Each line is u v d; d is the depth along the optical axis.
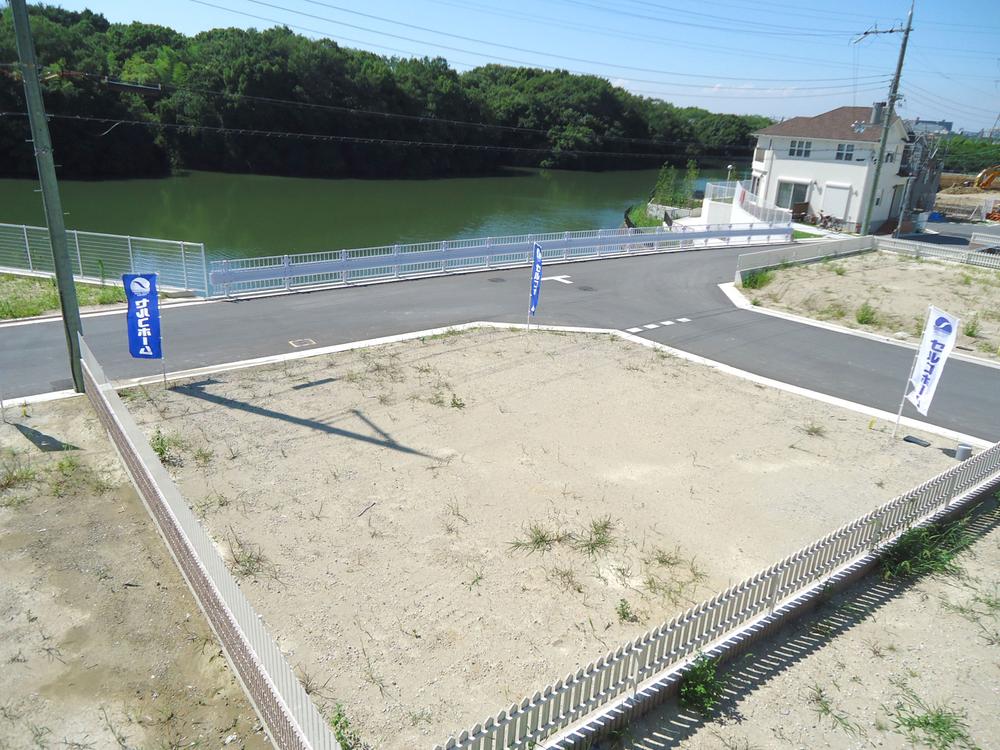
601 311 22.52
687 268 30.39
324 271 23.61
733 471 12.05
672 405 14.92
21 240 27.62
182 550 8.37
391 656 7.32
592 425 13.63
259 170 77.25
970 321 22.20
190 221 49.47
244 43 73.38
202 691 6.87
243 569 8.62
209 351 16.73
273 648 5.86
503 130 95.06
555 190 81.75
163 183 67.38
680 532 10.05
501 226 53.50
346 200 65.00
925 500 9.90
